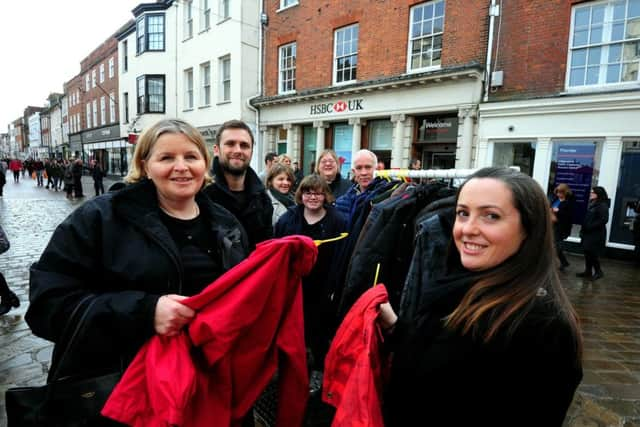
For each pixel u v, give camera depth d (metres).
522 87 7.63
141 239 1.18
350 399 1.09
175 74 16.30
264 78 13.06
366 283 1.91
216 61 13.98
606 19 6.82
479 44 8.02
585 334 3.69
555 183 7.49
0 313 3.38
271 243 1.22
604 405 2.52
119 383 1.04
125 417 1.01
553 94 7.31
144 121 17.44
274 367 1.31
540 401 0.85
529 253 0.94
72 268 1.11
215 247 1.38
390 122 9.98
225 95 14.00
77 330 1.03
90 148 26.73
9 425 1.06
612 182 6.86
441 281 1.08
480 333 0.90
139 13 17.11
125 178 1.37
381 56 9.63
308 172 12.30
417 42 9.07
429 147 9.33
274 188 3.36
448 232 1.23
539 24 7.37
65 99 33.59
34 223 8.70
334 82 10.92
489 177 0.99
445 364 0.95
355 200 2.97
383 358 1.34
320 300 2.57
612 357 3.23
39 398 1.05
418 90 8.95
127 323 1.04
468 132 8.27
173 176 1.24
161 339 1.09
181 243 1.31
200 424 1.10
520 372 0.86
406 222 1.91
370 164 3.21
